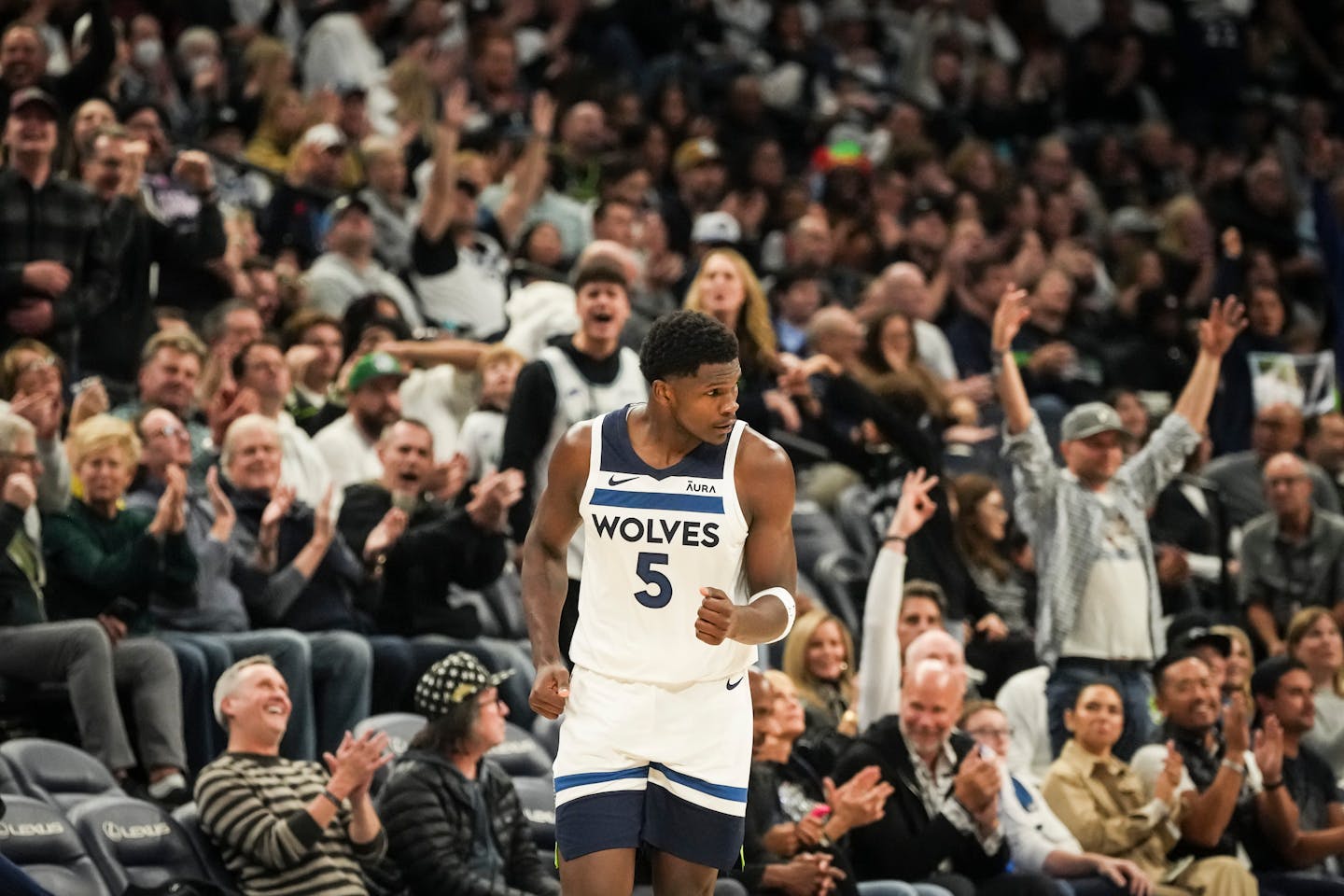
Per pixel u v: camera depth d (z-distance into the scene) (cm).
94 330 1703
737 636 884
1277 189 3000
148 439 1493
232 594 1448
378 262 2142
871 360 1872
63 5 2267
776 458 934
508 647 1541
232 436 1497
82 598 1387
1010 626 1723
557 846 942
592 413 1420
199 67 2467
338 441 1659
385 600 1512
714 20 3167
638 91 2953
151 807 1272
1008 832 1477
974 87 3192
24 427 1354
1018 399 1625
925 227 2506
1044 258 2561
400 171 2178
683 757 930
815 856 1326
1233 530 2058
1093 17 3678
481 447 1661
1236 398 2322
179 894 1208
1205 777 1583
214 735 1393
